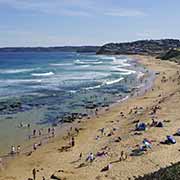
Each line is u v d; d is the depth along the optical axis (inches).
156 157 1438.2
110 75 4886.8
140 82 4025.6
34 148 1758.1
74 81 4237.2
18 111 2519.7
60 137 1927.9
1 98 3009.4
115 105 2731.3
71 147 1749.5
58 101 2913.4
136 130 1887.3
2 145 1791.3
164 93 3157.0
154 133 1792.6
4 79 4394.7
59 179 1352.1
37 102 2859.3
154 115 2201.0
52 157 1621.6
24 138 1909.4
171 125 1925.4
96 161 1503.4
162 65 6397.6
